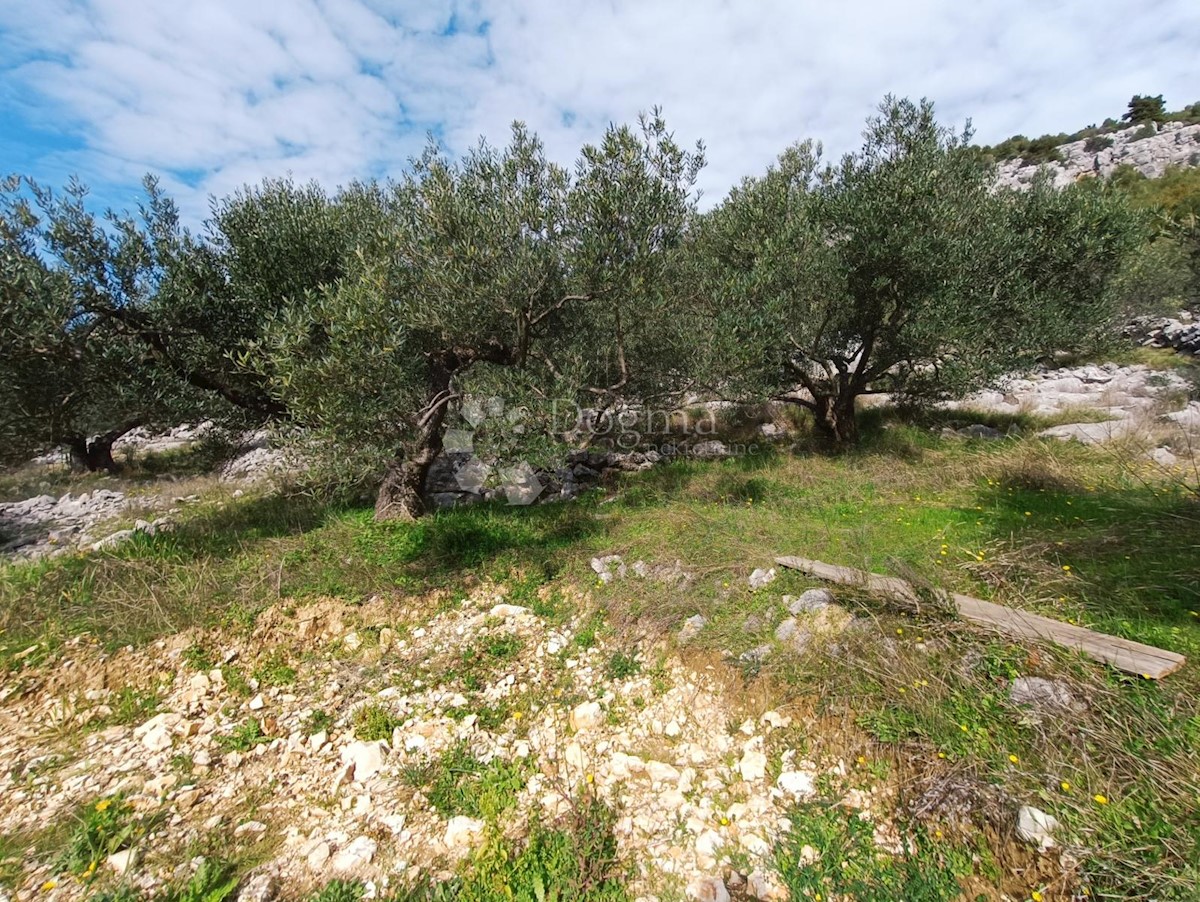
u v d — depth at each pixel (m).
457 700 4.34
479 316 6.66
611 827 3.21
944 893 2.67
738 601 5.10
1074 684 3.43
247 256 6.73
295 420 5.73
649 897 2.77
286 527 7.35
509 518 7.73
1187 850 2.54
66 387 6.23
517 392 6.38
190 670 4.73
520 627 5.36
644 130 6.42
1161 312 17.28
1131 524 5.38
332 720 4.20
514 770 3.64
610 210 6.09
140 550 6.33
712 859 2.96
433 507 8.49
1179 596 4.31
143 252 6.23
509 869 2.90
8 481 13.29
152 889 2.83
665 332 8.64
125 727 4.16
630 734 3.95
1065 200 10.41
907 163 8.77
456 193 6.24
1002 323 9.84
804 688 3.90
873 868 2.81
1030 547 5.23
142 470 14.67
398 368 5.53
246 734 4.03
